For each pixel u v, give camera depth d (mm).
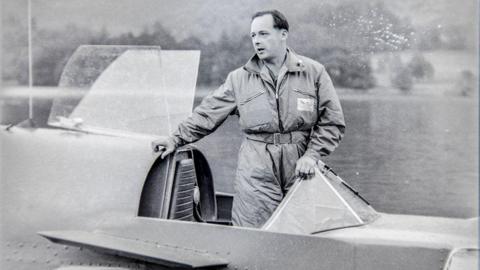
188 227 2727
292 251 2553
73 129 3217
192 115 3217
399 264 2412
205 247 2691
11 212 3084
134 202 2875
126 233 2859
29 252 3033
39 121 4445
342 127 3133
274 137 3158
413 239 2436
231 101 3262
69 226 2980
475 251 2352
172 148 2979
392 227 2607
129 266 2787
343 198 2730
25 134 3201
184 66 3242
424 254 2387
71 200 2998
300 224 2629
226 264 2641
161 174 2934
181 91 3223
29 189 3080
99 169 2992
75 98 3262
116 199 2910
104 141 3086
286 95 3133
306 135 3170
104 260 2859
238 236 2637
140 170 2924
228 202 3527
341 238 2475
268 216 3166
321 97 3129
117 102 3197
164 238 2777
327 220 2623
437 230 2547
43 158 3100
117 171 2955
